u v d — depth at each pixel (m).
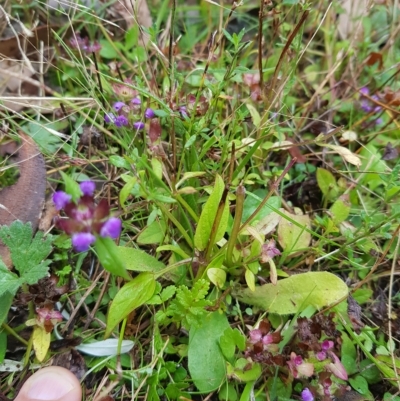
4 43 0.17
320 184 0.15
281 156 0.16
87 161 0.15
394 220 0.14
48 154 0.15
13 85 0.17
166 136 0.15
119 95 0.14
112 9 0.19
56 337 0.12
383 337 0.13
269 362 0.11
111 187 0.15
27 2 0.18
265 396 0.12
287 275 0.13
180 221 0.14
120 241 0.14
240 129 0.14
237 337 0.12
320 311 0.12
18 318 0.13
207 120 0.14
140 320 0.13
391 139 0.17
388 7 0.19
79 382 0.12
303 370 0.11
